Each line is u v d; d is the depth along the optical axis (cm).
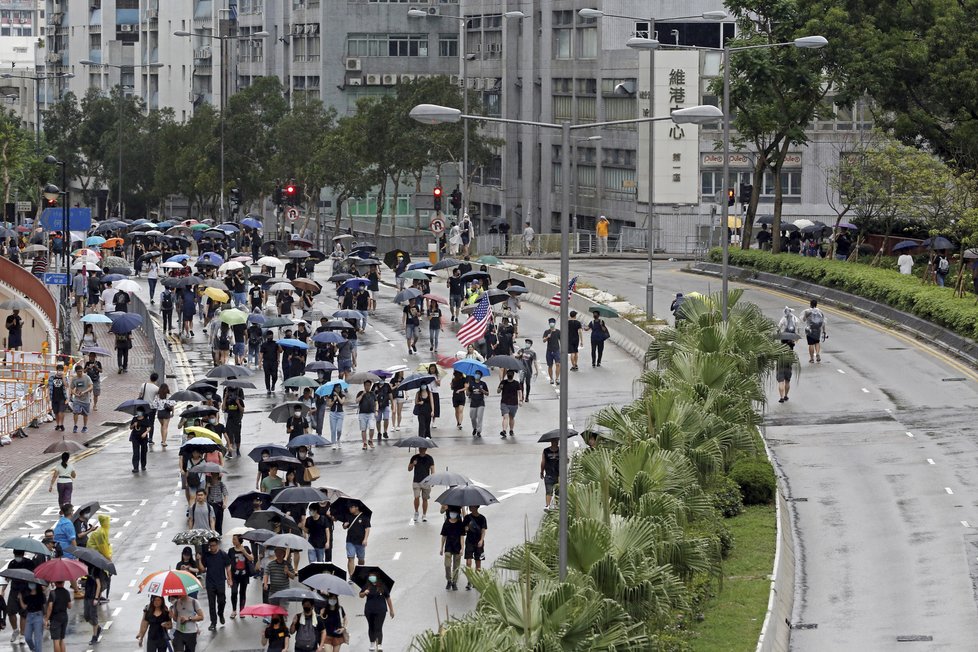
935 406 7438
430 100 17988
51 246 14000
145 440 7100
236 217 18088
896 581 5062
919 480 6206
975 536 5478
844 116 16862
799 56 11850
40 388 8581
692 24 18038
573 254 15338
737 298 7400
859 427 7100
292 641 4650
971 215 9644
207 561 4822
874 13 12462
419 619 4856
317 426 7512
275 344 8788
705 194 17275
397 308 11581
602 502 4262
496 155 19762
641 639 3616
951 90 11994
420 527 5916
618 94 18638
